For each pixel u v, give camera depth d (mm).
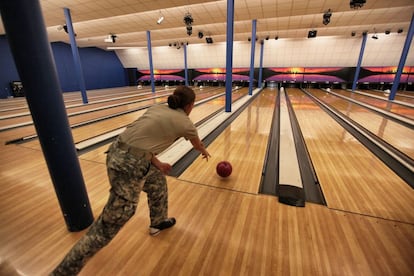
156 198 1270
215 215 1569
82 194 1400
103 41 11414
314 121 4480
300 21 7469
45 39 1108
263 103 7031
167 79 16453
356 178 2100
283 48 12148
